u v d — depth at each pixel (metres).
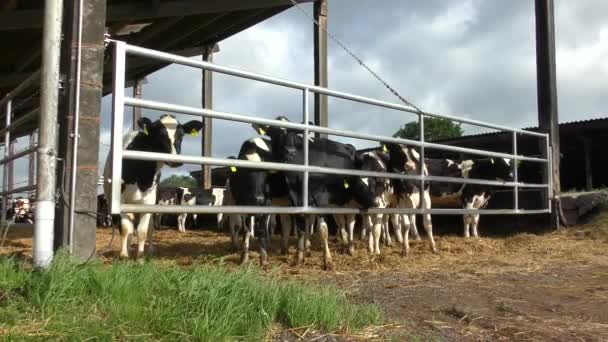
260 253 7.80
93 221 5.00
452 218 15.53
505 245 10.62
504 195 14.03
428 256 9.00
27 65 15.60
